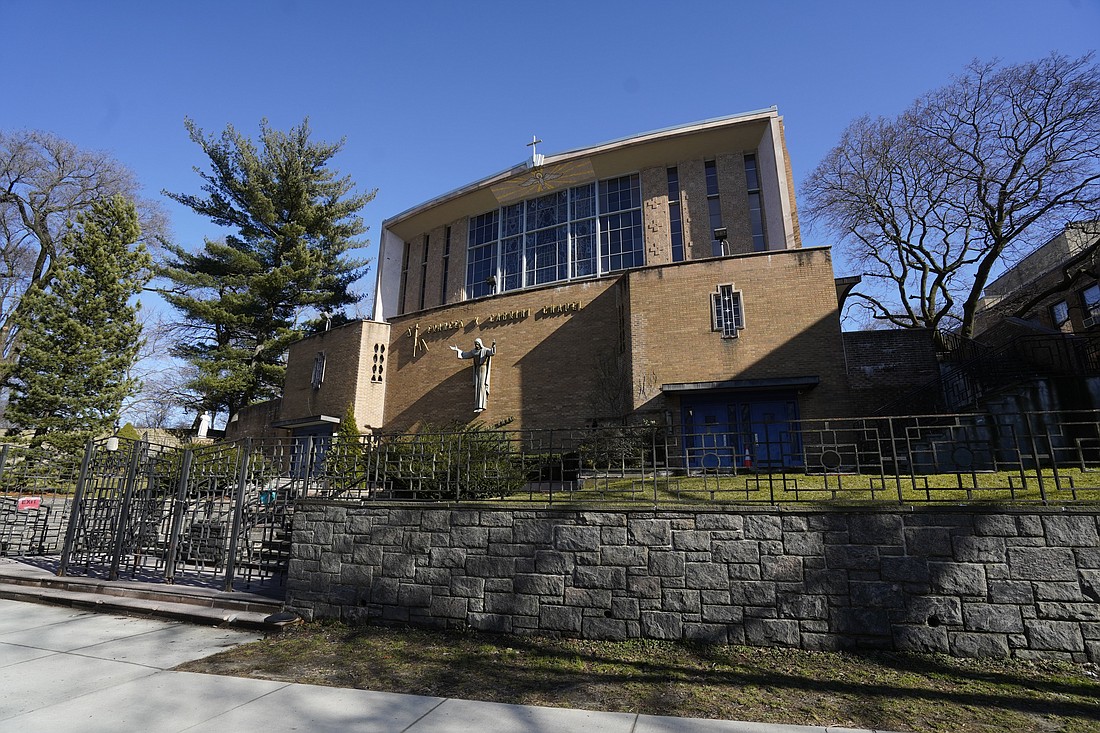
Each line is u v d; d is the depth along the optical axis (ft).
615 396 58.34
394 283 89.56
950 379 52.06
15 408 73.51
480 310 70.49
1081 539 19.24
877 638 20.01
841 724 15.06
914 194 76.02
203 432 105.70
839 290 62.23
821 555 20.94
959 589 19.71
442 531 25.08
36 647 22.26
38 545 43.32
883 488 22.70
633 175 75.10
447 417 69.31
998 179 66.39
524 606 23.31
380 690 17.67
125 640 23.40
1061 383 40.81
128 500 34.27
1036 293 80.38
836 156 79.05
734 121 67.05
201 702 16.56
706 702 16.60
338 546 26.48
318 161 112.27
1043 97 62.90
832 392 48.57
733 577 21.49
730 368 51.29
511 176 77.41
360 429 73.00
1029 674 18.13
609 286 63.46
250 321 97.81
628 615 22.12
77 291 79.87
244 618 25.54
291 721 15.20
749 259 53.31
